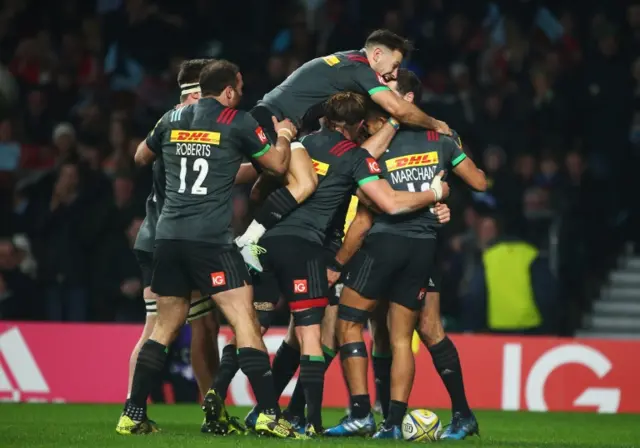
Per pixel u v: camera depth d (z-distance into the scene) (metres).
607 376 40.56
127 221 46.41
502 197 50.84
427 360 40.00
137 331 40.12
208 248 24.84
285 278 25.95
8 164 53.12
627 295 53.69
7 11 59.16
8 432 26.59
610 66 55.53
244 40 59.69
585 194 52.94
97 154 50.94
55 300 45.72
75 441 23.64
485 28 58.78
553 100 54.97
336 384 39.88
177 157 25.27
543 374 40.56
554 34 59.41
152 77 56.59
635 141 55.22
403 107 26.67
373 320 28.92
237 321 24.94
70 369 39.78
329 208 26.34
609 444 27.00
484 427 32.91
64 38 57.75
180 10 60.16
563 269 50.88
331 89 27.77
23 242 46.16
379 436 25.84
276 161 25.34
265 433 24.75
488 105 54.47
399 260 26.06
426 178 26.53
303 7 59.56
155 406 39.03
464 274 48.44
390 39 27.80
